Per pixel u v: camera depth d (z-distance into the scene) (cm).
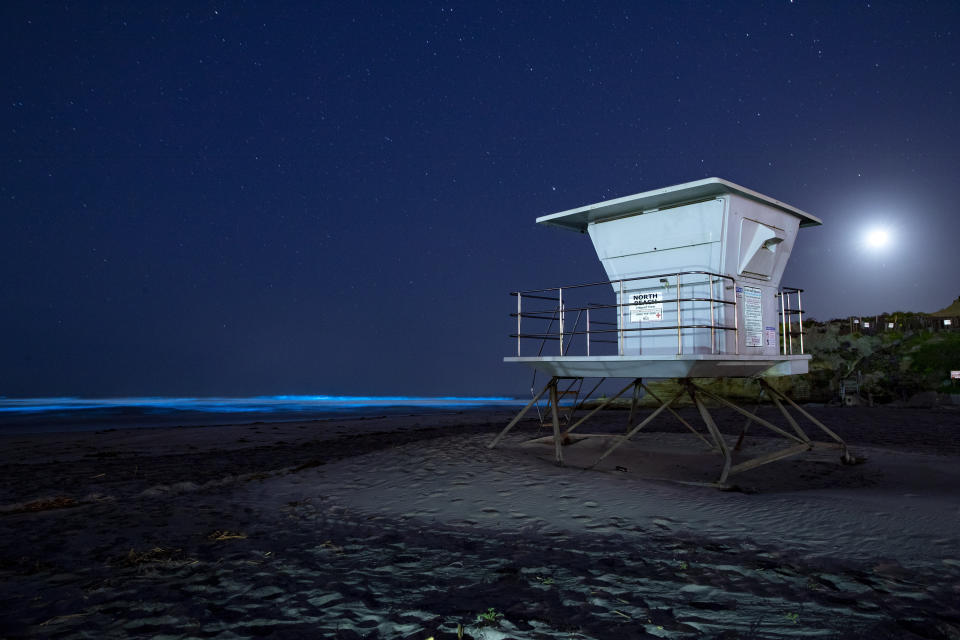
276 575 585
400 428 2877
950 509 780
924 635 427
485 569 594
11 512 914
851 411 3200
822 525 729
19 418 4462
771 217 1195
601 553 645
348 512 863
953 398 3712
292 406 6725
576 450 1362
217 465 1535
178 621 472
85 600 522
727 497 888
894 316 4734
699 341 1088
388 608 494
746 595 511
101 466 1563
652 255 1175
